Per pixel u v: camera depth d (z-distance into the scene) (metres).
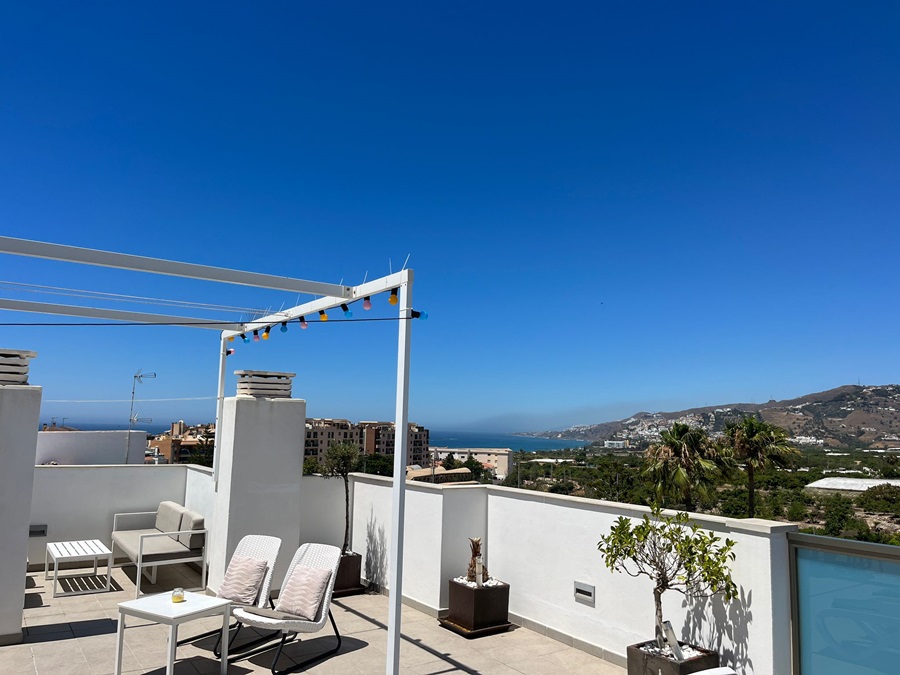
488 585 5.16
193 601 4.04
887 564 3.07
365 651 4.56
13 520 4.55
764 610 3.43
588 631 4.62
